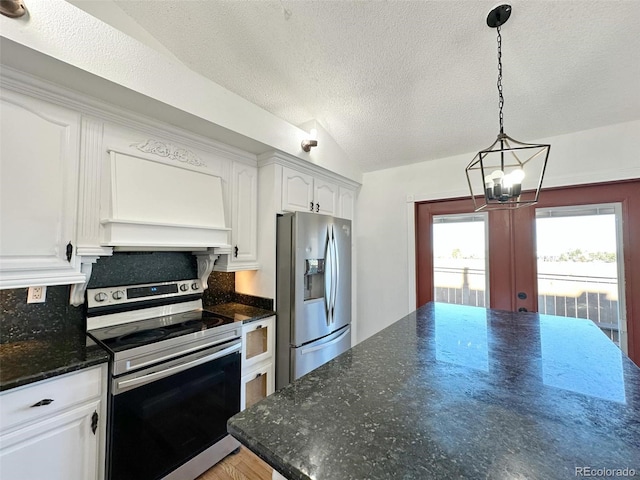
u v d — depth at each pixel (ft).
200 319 6.44
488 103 6.75
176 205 5.96
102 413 4.31
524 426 2.23
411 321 5.53
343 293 8.68
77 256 4.77
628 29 4.77
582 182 7.03
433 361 3.59
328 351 7.96
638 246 6.65
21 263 4.20
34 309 5.07
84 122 4.89
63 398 3.94
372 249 10.39
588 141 6.98
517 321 5.50
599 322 7.04
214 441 5.64
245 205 7.54
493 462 1.85
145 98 4.93
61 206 4.59
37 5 3.82
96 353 4.43
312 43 5.94
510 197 3.90
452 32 5.29
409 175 9.71
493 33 5.18
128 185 5.31
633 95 5.93
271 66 6.61
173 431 5.00
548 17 4.79
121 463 4.35
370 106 7.57
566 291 7.43
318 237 7.76
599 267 7.06
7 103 4.11
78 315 5.54
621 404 2.55
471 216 8.76
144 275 6.55
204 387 5.49
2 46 3.67
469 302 8.73
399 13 5.13
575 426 2.23
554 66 5.60
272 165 7.55
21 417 3.60
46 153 4.46
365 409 2.50
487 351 3.93
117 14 5.71
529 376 3.14
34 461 3.70
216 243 6.55
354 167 10.16
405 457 1.91
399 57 5.98
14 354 4.38
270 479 5.41
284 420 2.34
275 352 7.33
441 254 9.25
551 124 7.00
